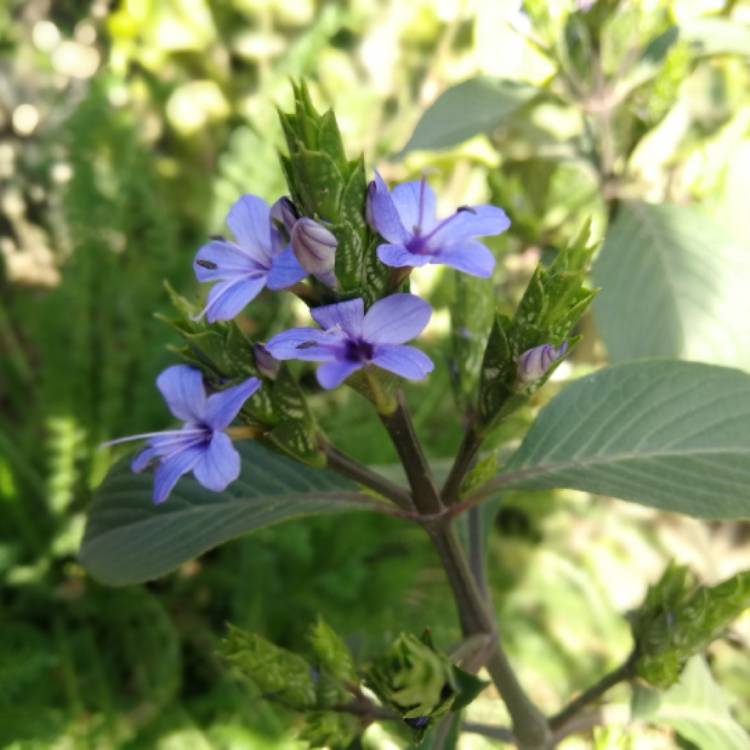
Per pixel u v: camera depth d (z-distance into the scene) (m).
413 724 0.15
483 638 0.18
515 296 0.34
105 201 0.41
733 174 0.28
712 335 0.25
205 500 0.18
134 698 0.37
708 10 0.30
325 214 0.13
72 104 0.51
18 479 0.41
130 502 0.18
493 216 0.13
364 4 0.49
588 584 0.37
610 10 0.26
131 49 0.51
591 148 0.30
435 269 0.36
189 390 0.14
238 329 0.14
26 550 0.40
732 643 0.28
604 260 0.27
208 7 0.50
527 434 0.17
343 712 0.16
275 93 0.42
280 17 0.50
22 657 0.35
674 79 0.25
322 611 0.36
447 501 0.16
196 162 0.50
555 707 0.36
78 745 0.34
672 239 0.26
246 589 0.37
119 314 0.42
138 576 0.18
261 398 0.14
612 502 0.40
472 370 0.18
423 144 0.28
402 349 0.12
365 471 0.16
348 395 0.37
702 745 0.20
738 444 0.16
